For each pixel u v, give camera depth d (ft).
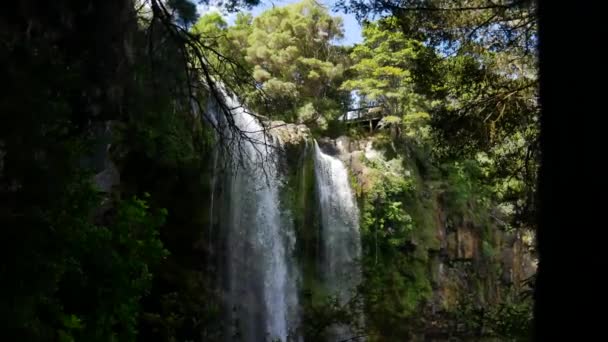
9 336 16.93
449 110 37.50
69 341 22.34
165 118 31.68
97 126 30.09
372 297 29.84
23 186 17.76
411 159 101.91
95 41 26.45
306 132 88.33
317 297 79.87
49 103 18.17
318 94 103.30
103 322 26.12
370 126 106.11
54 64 19.48
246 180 72.84
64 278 24.38
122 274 26.61
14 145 17.28
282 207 80.07
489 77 36.99
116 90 27.78
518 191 43.01
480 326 27.45
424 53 36.45
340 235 89.15
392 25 35.45
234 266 71.77
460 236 101.60
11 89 17.08
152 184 58.70
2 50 17.66
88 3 26.17
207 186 63.77
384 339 28.37
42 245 18.24
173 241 64.49
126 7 28.27
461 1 34.19
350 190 93.35
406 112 95.61
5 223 17.16
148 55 28.19
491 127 36.65
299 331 30.40
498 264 102.89
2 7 22.44
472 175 99.35
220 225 69.67
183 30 27.78
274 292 77.36
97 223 33.58
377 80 94.63
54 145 18.75
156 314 50.52
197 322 58.18
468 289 99.35
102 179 50.52
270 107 35.27
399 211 93.81
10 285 17.07
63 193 19.76
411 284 91.50
